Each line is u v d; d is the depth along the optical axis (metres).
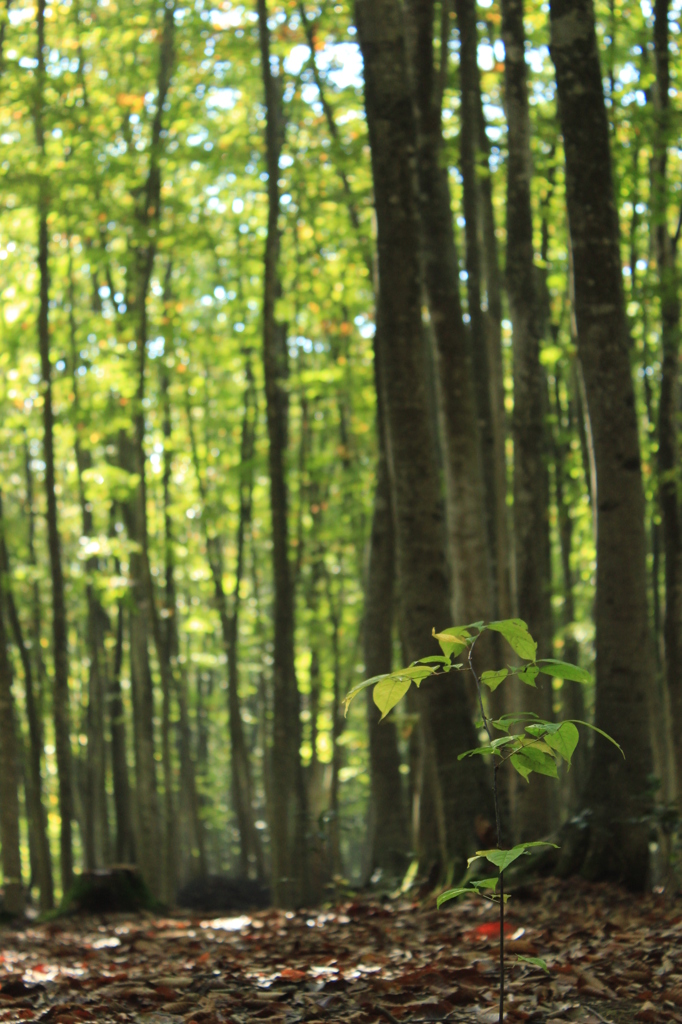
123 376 13.27
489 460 10.59
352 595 18.41
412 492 7.32
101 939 7.22
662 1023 3.31
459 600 8.48
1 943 7.29
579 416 12.44
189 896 15.84
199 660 19.83
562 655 15.47
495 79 12.63
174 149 13.22
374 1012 3.57
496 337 9.96
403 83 7.43
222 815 24.08
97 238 13.70
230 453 17.38
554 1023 3.34
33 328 14.05
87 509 16.31
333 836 14.63
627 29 10.51
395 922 6.35
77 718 19.59
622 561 6.68
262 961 5.00
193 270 16.06
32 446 19.19
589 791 6.70
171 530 16.28
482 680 2.56
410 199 7.39
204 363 15.95
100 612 18.48
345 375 14.18
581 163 6.79
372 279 12.30
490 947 4.75
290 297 14.29
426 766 8.43
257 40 12.62
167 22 12.27
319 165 12.88
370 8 7.45
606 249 6.76
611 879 6.45
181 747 18.91
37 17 11.13
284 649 10.71
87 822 17.44
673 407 9.16
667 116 8.78
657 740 10.63
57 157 11.73
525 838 7.88
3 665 11.10
